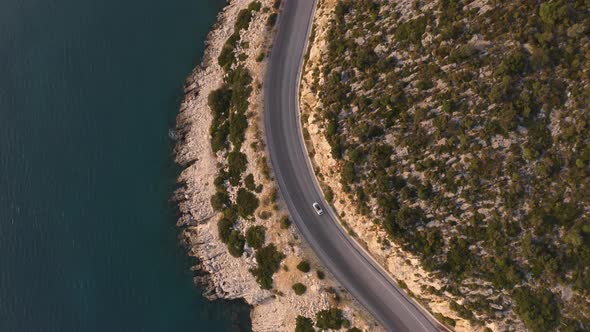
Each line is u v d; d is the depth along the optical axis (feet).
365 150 222.07
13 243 278.05
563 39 192.24
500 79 197.98
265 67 258.16
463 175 204.33
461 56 203.21
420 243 210.38
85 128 291.38
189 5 301.22
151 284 268.82
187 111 284.20
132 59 298.97
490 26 201.98
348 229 237.04
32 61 302.25
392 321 230.89
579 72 189.26
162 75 293.64
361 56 224.12
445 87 208.03
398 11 222.69
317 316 240.32
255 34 266.16
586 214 187.32
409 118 214.28
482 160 200.54
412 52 215.51
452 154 206.08
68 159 287.07
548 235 192.34
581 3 190.39
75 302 267.39
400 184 214.07
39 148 289.94
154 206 278.26
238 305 265.13
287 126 251.19
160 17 303.07
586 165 187.52
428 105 210.79
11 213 281.54
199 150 275.59
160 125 287.28
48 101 295.89
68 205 280.92
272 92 255.50
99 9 308.19
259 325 258.37
